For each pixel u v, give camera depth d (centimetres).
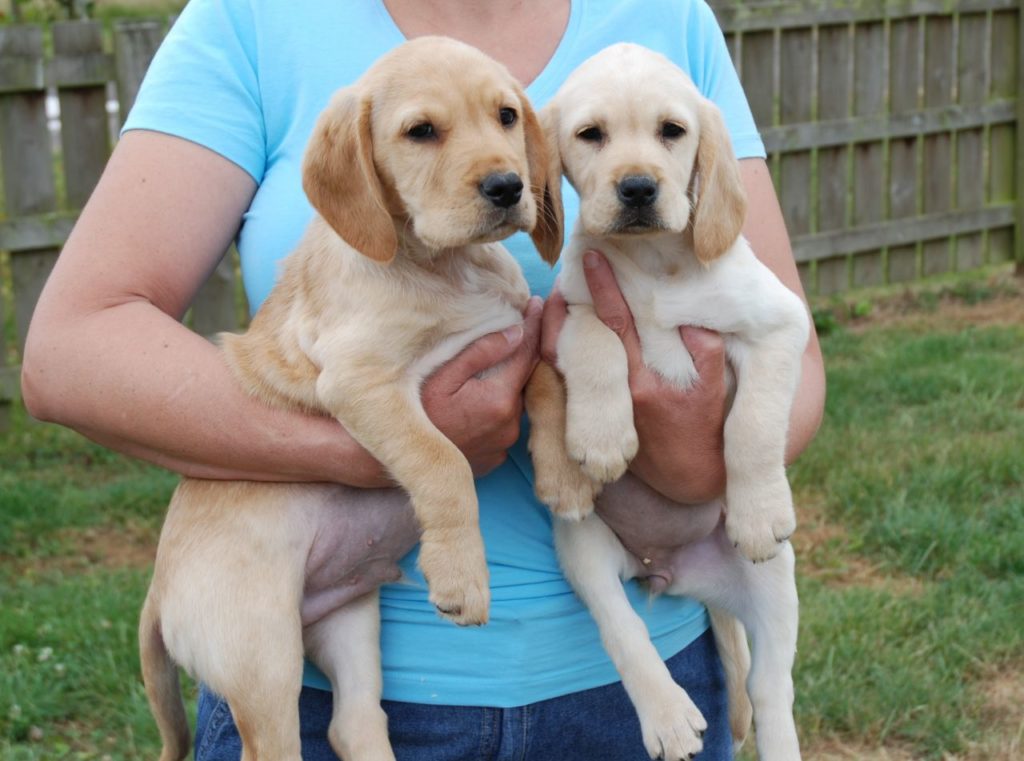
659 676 262
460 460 251
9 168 747
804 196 966
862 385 778
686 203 267
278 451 251
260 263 273
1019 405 743
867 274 1012
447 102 257
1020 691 485
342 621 266
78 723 479
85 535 631
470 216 251
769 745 283
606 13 289
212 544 268
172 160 260
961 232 1038
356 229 255
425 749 261
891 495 622
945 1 992
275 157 272
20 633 520
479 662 259
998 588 539
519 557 263
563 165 276
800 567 573
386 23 276
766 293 267
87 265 251
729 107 294
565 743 267
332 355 254
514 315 268
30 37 740
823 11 941
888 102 1006
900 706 470
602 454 256
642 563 280
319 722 272
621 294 263
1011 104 1042
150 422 248
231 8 271
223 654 263
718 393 257
